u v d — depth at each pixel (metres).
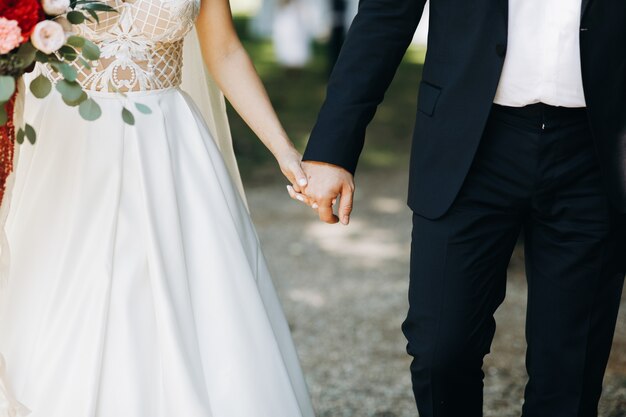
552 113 3.28
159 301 3.08
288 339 3.51
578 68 3.23
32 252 3.12
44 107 3.23
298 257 7.94
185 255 3.22
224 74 3.55
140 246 3.13
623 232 3.39
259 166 11.47
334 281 7.27
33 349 3.05
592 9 3.19
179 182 3.28
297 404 3.23
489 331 3.52
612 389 5.06
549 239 3.42
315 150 3.49
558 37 3.21
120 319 3.04
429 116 3.45
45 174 3.17
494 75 3.28
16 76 2.80
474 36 3.31
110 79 3.22
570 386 3.48
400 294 6.93
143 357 3.04
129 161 3.20
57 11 2.85
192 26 3.34
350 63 3.51
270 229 8.83
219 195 3.34
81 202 3.13
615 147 3.28
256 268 3.49
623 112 3.29
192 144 3.36
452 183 3.39
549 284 3.44
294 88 17.55
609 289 3.43
